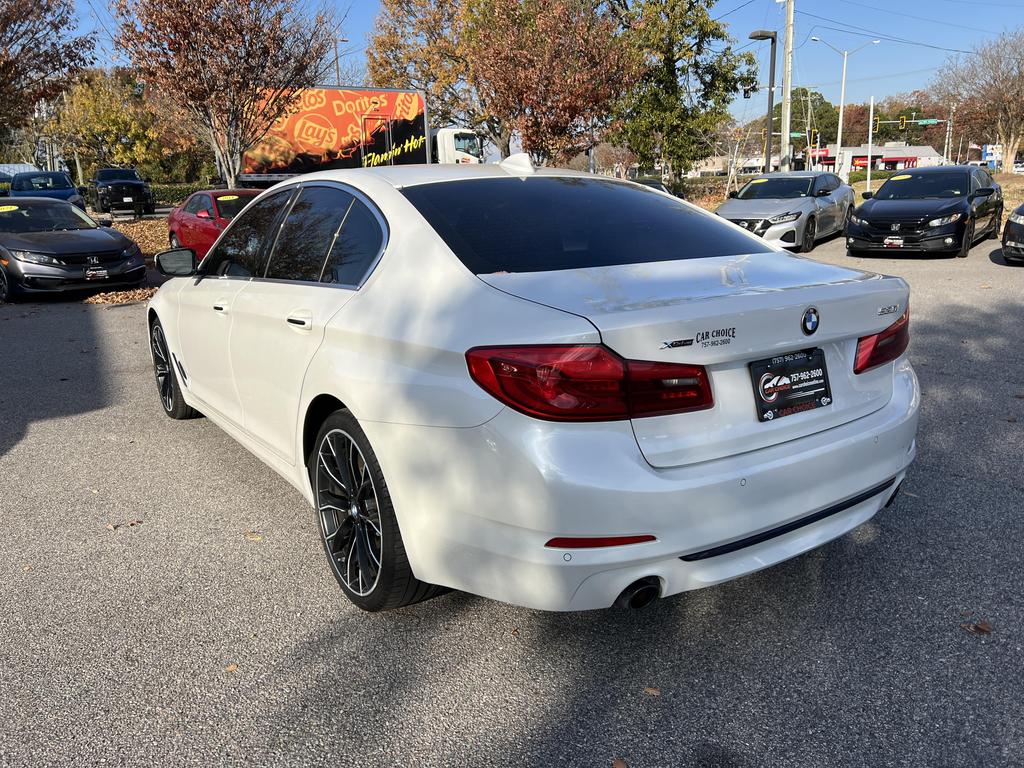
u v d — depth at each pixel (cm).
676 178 2864
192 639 285
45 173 2764
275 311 332
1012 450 446
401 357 256
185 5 1564
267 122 1788
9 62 1798
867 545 342
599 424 221
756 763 221
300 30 1706
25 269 1090
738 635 281
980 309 866
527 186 329
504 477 226
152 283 1290
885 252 1433
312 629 291
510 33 2111
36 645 283
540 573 226
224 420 421
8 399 609
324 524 311
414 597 281
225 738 235
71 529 376
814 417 260
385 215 301
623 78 2130
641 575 228
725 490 232
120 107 4519
